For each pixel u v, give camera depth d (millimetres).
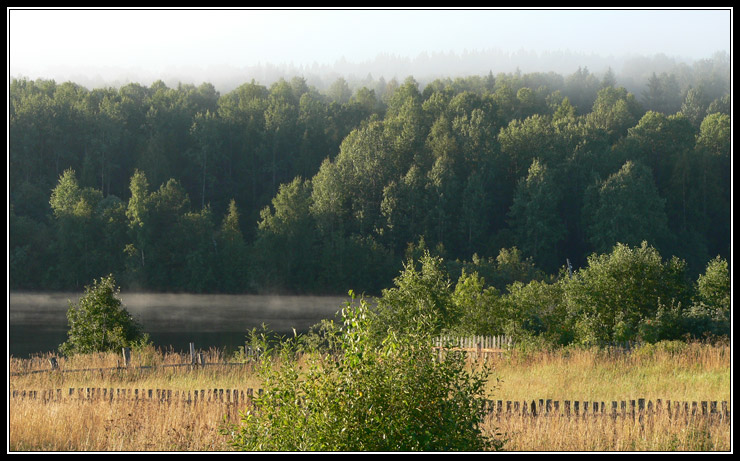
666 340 24672
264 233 99375
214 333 57938
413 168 110312
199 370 22750
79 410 14500
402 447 9445
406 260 96562
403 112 139000
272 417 9820
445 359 10062
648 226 97938
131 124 136625
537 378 20125
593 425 13172
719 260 29297
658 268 29266
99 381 21391
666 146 116375
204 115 143125
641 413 13531
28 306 77438
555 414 13664
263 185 135875
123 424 13695
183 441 12992
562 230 104062
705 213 106000
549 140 118375
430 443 9586
